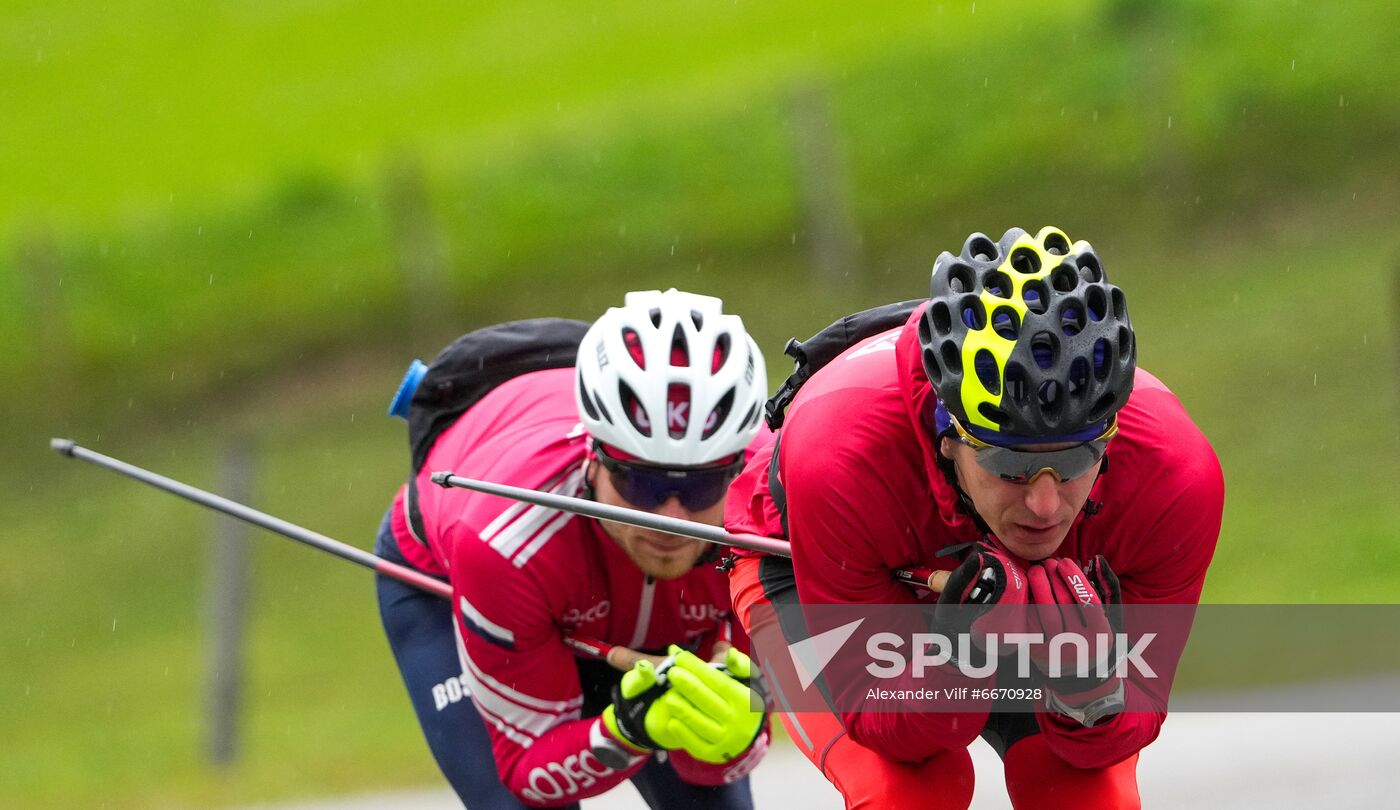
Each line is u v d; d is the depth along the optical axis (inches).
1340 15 2566.4
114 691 1696.6
